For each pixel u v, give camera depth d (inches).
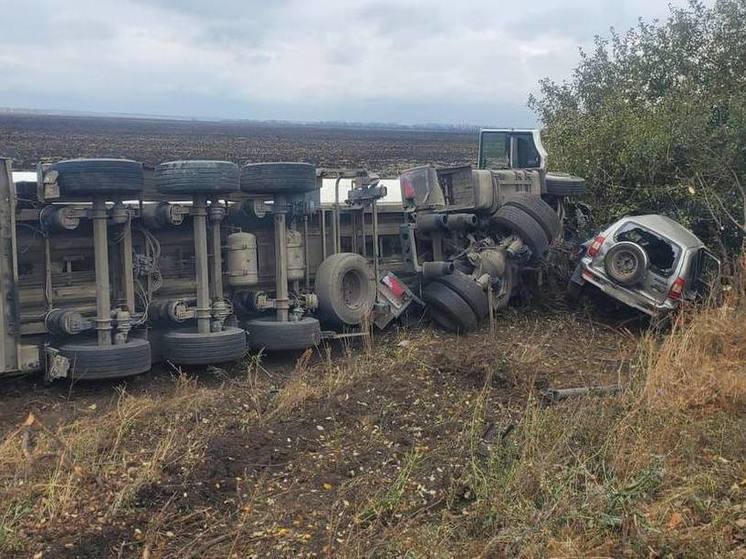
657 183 565.9
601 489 199.2
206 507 202.1
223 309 325.7
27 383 297.0
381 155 1505.9
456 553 181.8
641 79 625.6
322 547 183.0
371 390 289.1
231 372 326.6
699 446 241.0
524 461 215.2
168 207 311.7
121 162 291.3
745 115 534.6
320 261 384.5
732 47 592.1
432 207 421.1
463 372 315.3
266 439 241.6
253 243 343.6
